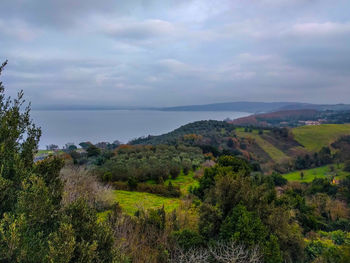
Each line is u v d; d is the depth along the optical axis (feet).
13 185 14.67
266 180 73.05
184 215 38.45
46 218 13.97
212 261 26.86
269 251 27.81
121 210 44.50
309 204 69.67
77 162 95.55
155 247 27.86
